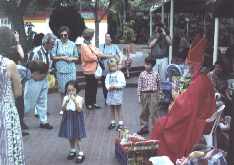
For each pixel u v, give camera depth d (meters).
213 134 7.59
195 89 7.72
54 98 15.30
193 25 24.41
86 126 11.34
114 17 28.50
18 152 5.45
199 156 6.71
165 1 21.77
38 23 26.12
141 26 33.34
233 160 6.57
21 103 10.17
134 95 16.33
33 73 10.88
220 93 9.48
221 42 16.84
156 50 13.27
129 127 11.16
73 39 17.36
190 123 7.62
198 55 7.97
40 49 11.70
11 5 17.19
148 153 7.73
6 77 5.39
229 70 12.18
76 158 8.58
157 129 7.93
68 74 12.38
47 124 11.10
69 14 17.38
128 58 19.78
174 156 7.65
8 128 5.36
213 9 11.49
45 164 8.42
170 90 12.20
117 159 8.63
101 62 13.55
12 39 5.84
